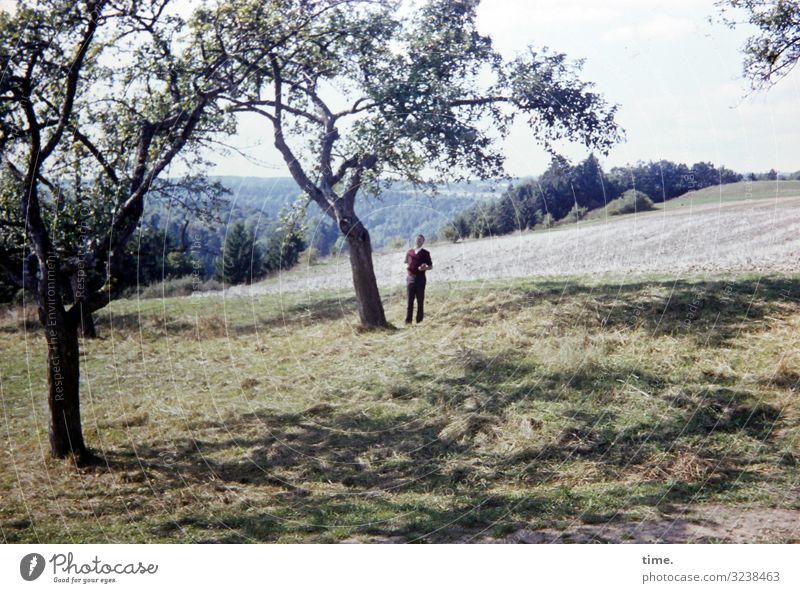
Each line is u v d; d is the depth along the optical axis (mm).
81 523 7195
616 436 8844
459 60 14977
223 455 9102
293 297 20219
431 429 9523
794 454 8008
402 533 6766
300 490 8008
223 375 12461
